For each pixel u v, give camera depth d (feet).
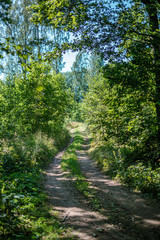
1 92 54.75
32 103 52.26
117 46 22.94
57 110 63.16
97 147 51.03
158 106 23.20
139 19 25.11
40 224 13.20
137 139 26.11
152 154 25.96
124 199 20.33
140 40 23.39
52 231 12.61
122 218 15.70
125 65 21.31
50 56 23.72
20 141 37.91
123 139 28.07
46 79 55.11
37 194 19.93
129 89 22.47
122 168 29.25
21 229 11.98
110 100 25.73
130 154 30.40
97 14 21.71
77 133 100.73
